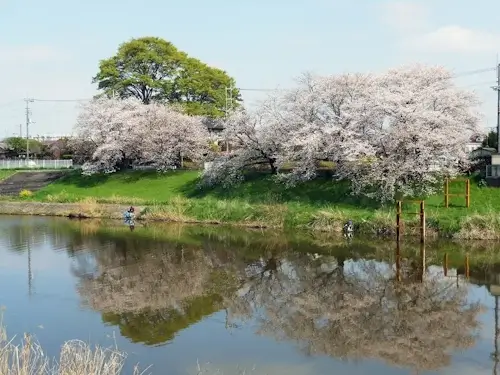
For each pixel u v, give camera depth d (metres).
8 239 32.25
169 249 29.08
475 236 29.06
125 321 16.89
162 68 68.94
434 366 13.45
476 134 40.38
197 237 32.75
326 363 13.62
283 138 41.56
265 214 36.31
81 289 20.73
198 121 57.75
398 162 34.62
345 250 28.28
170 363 13.52
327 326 16.59
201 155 56.34
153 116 56.03
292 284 21.88
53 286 21.14
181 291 20.66
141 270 24.14
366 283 21.88
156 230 35.62
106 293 20.20
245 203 38.84
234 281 22.30
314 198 38.44
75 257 26.91
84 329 16.05
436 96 37.66
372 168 35.12
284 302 19.25
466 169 37.84
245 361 13.72
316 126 39.12
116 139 56.34
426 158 34.06
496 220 29.39
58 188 54.12
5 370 9.93
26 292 20.20
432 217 30.97
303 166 38.91
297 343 15.11
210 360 13.76
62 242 31.22
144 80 66.00
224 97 72.44
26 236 33.47
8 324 16.39
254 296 20.05
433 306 18.61
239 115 45.06
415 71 42.06
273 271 24.14
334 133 37.47
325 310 18.28
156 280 22.33
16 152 89.31
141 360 13.69
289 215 35.53
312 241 30.86
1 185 57.91
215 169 45.16
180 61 69.69
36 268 24.34
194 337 15.49
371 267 24.53
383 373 13.02
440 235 30.03
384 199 34.16
